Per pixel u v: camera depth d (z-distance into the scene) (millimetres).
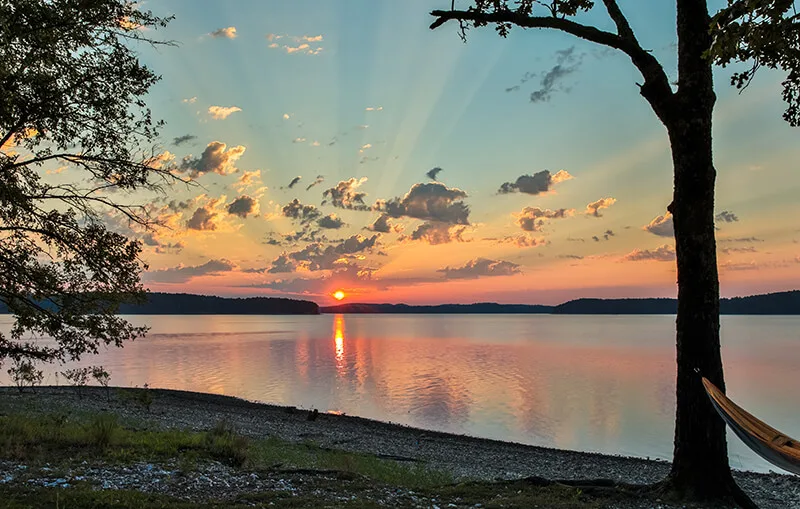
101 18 11570
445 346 95812
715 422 9031
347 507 8383
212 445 13477
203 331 167250
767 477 15961
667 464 20391
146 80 12273
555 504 8773
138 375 51906
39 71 11039
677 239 9367
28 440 12227
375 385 45375
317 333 154750
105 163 12172
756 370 54594
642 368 57500
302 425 26938
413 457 20047
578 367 58625
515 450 22625
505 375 51656
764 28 6535
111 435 12898
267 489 9562
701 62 9148
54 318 12391
